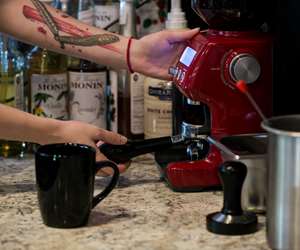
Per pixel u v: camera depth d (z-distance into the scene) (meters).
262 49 1.31
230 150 1.23
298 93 1.47
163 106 1.63
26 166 1.56
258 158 1.19
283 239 1.06
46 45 1.50
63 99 1.67
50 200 1.17
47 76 1.64
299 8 1.44
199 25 1.64
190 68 1.32
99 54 1.50
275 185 1.06
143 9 1.77
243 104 1.33
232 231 1.14
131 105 1.70
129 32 1.71
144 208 1.27
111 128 1.73
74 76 1.68
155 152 1.47
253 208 1.21
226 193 1.16
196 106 1.43
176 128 1.52
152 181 1.43
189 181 1.34
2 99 1.65
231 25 1.34
